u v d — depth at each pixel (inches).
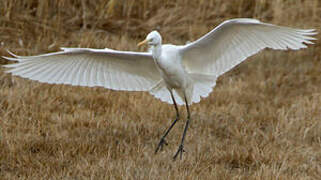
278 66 570.9
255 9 641.6
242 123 433.1
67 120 413.4
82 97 462.3
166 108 456.1
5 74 479.5
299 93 521.0
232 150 369.1
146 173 330.3
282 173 342.0
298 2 645.3
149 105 458.0
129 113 440.8
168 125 425.7
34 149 366.9
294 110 464.8
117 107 450.6
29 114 423.8
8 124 396.2
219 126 426.0
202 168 347.3
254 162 362.9
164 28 618.8
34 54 523.2
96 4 618.2
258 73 553.6
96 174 328.5
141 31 615.2
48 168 333.4
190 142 397.4
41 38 550.6
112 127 409.4
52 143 369.7
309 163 367.9
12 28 547.5
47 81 325.7
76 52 318.3
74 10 607.2
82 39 553.0
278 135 413.1
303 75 553.0
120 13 627.5
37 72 317.7
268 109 469.7
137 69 357.4
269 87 525.3
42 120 408.8
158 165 346.6
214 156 366.3
